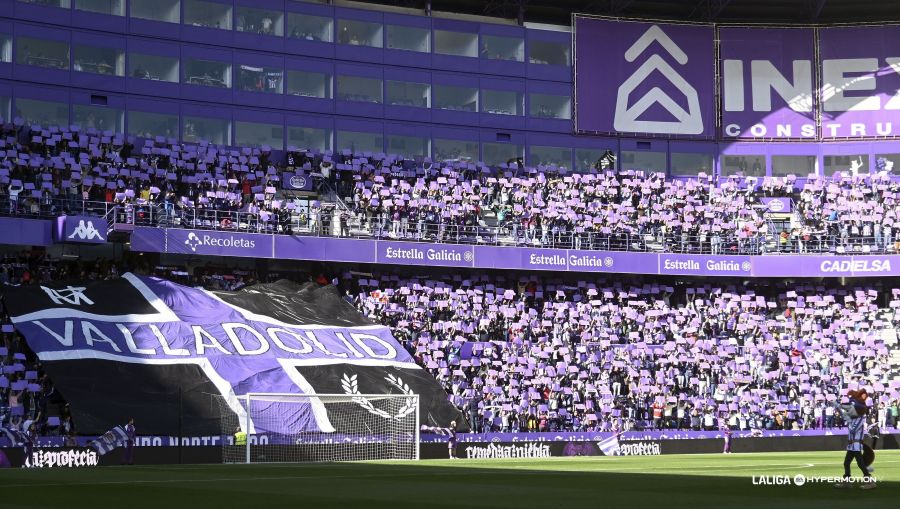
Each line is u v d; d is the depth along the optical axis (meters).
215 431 44.34
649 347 59.41
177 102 59.62
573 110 67.19
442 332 56.94
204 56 60.53
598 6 69.06
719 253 63.81
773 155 68.56
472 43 66.12
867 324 61.94
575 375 56.75
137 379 45.28
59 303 48.16
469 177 64.62
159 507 18.30
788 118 68.62
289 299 54.19
